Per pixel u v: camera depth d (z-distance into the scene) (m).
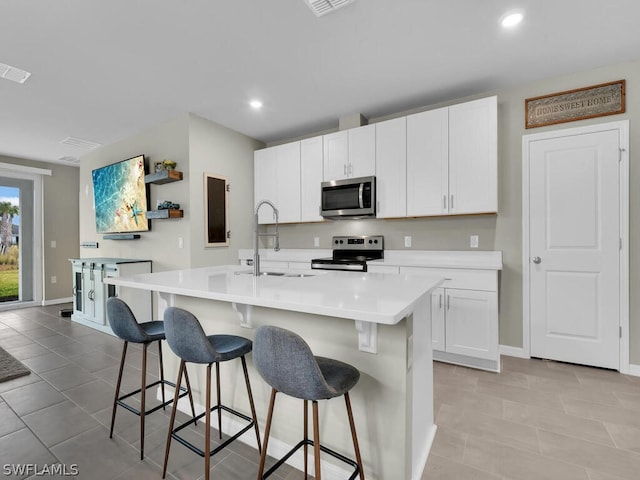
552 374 2.63
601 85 2.69
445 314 2.87
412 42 2.36
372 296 1.33
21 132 4.16
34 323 4.30
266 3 1.95
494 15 2.07
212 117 3.76
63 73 2.74
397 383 1.39
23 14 2.01
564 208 2.82
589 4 1.97
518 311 3.02
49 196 5.61
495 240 3.13
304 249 4.35
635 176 2.58
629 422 1.96
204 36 2.27
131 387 2.47
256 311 1.77
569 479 1.51
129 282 1.79
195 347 1.41
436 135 3.12
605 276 2.68
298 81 2.93
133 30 2.19
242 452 1.74
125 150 4.38
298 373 1.12
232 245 4.15
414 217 3.43
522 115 2.99
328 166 3.80
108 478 1.54
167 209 3.63
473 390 2.37
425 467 1.59
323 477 1.56
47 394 2.36
